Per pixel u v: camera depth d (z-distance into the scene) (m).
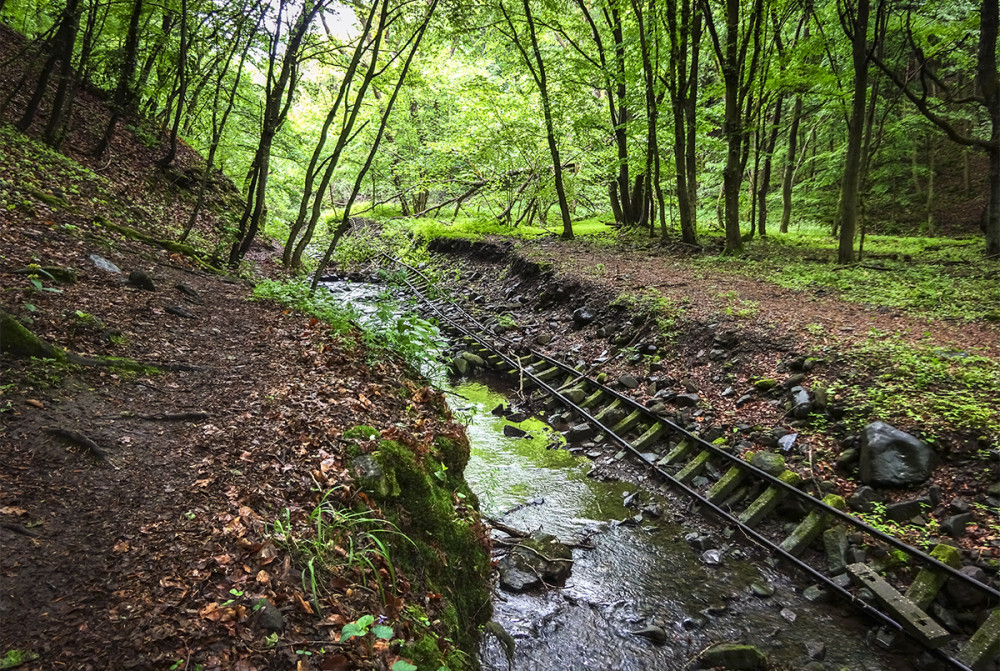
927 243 19.41
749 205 30.38
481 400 10.44
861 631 4.95
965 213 24.84
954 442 6.13
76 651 2.49
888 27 16.48
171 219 12.59
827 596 5.32
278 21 9.83
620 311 11.86
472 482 7.32
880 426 6.43
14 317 5.06
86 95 13.91
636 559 5.94
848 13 13.77
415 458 4.96
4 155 9.16
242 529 3.45
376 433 5.00
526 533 6.19
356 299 16.75
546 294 14.31
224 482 3.92
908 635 4.69
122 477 3.73
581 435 8.70
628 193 23.05
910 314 9.77
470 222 25.23
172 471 3.93
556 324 12.98
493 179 24.80
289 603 3.05
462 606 4.52
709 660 4.57
